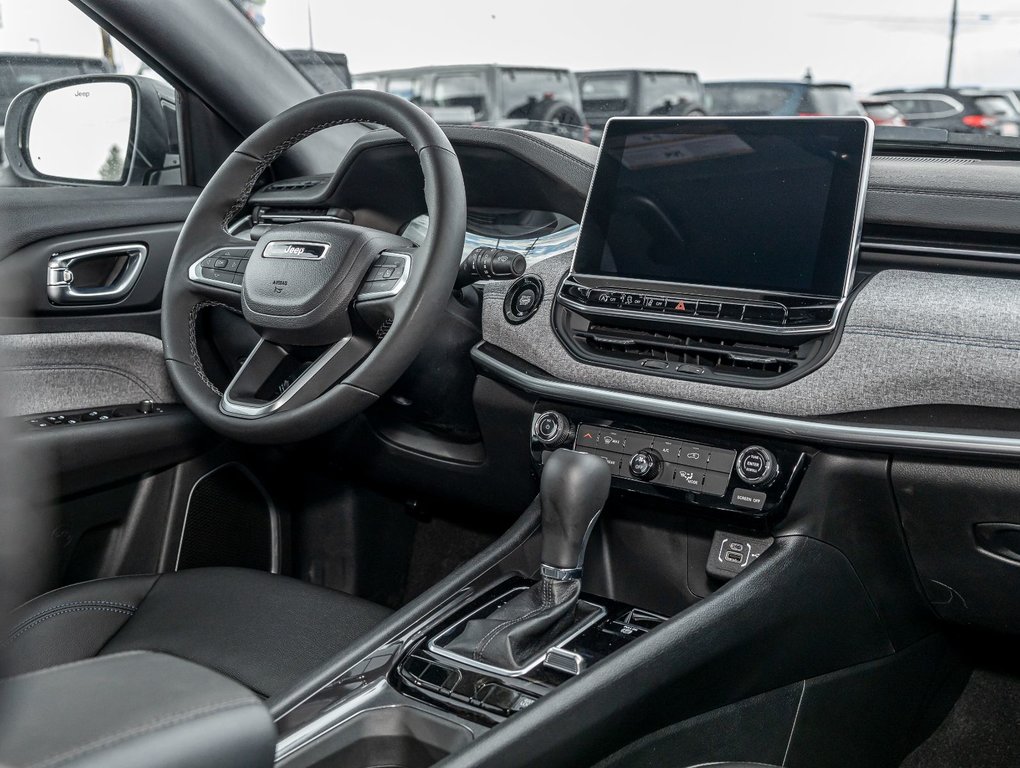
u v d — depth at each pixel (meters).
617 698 1.05
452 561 1.90
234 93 1.86
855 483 1.20
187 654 1.23
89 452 1.47
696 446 1.28
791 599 1.22
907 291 1.20
